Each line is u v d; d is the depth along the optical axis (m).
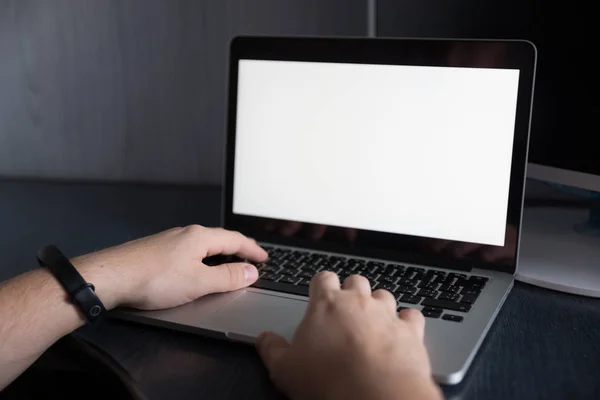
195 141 1.20
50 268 0.67
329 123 0.86
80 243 0.92
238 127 0.90
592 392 0.55
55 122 1.21
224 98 1.18
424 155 0.81
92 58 1.18
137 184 1.22
